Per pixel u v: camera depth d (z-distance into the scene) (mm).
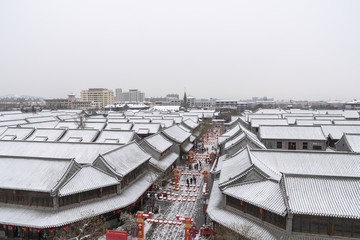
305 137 82500
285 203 32469
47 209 39938
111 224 45125
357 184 33719
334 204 31672
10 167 44531
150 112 184250
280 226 33969
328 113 150250
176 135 91312
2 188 40656
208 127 160250
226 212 39875
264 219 35719
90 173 45375
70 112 184375
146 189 53062
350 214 30141
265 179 39250
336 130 90438
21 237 39875
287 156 49844
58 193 38938
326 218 32062
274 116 129125
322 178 34875
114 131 88812
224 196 41312
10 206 41219
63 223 37281
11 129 92125
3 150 67312
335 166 46469
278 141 83312
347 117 144875
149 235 42625
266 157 50375
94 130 88500
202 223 46375
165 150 75188
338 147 76875
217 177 54938
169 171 73000
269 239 32656
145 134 107562
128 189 50125
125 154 56125
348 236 31609
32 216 38719
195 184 65875
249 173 41062
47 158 45219
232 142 71375
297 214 31844
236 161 50406
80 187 41719
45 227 36344
